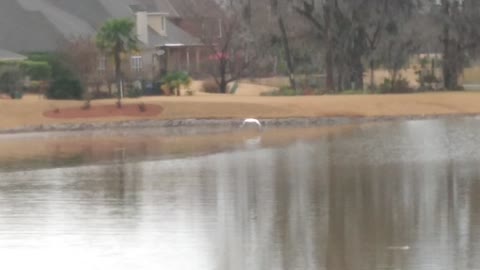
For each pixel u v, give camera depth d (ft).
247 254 153.48
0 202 197.88
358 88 440.86
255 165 246.68
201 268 146.72
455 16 436.76
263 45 449.89
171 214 183.52
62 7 493.77
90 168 247.09
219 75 495.41
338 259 149.89
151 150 286.66
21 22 451.94
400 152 268.21
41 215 183.93
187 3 636.48
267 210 186.09
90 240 163.32
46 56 420.77
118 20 383.04
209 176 229.04
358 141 300.81
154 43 510.99
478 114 390.42
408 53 440.45
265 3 447.42
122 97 405.18
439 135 313.73
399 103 397.39
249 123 357.20
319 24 433.48
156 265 148.36
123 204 194.29
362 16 427.33
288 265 147.54
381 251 153.89
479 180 215.51
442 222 172.86
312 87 452.35
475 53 441.68
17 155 278.26
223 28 509.76
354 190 206.08
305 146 289.53
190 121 370.53
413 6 432.66
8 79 393.50
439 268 144.15
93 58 404.16
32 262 150.30
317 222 174.70
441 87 451.12
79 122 362.74
